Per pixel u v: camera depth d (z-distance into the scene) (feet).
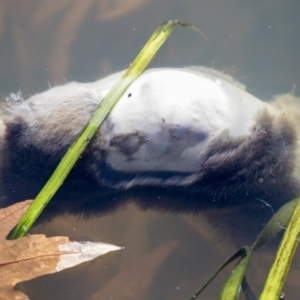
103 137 14.67
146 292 18.65
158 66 22.74
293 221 13.69
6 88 21.91
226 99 15.62
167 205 17.15
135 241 18.98
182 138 14.90
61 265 13.32
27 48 23.63
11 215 14.03
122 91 14.52
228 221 17.75
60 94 15.11
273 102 18.66
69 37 24.04
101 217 17.08
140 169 15.62
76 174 14.79
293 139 16.07
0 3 24.68
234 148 15.23
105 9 24.89
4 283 13.01
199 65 22.80
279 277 13.07
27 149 14.67
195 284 18.56
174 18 24.62
